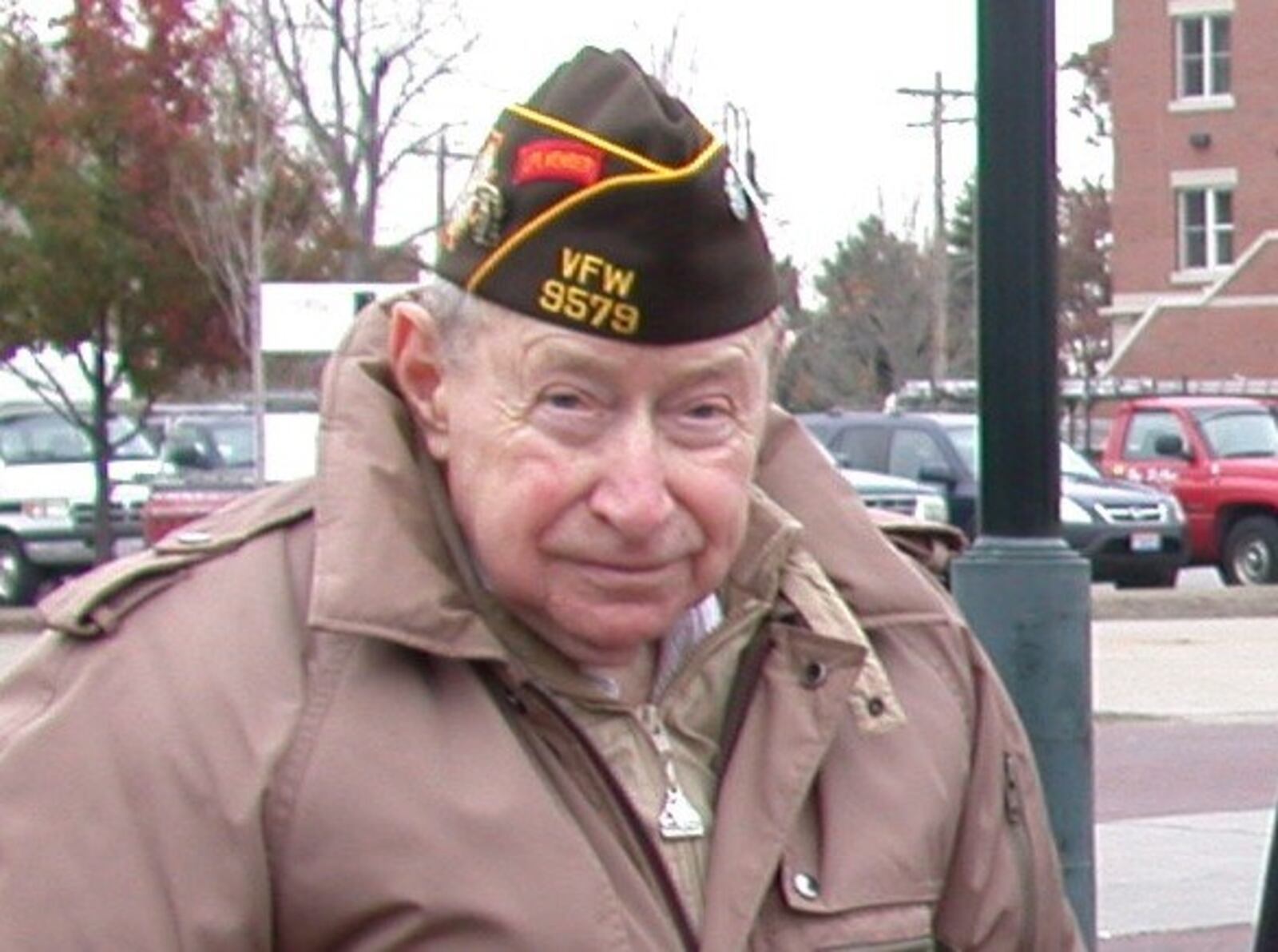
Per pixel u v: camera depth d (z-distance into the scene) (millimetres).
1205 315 55688
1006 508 5551
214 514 2418
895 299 62344
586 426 2205
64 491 26812
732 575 2379
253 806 2145
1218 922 9555
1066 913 2635
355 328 2381
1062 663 5535
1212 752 14664
